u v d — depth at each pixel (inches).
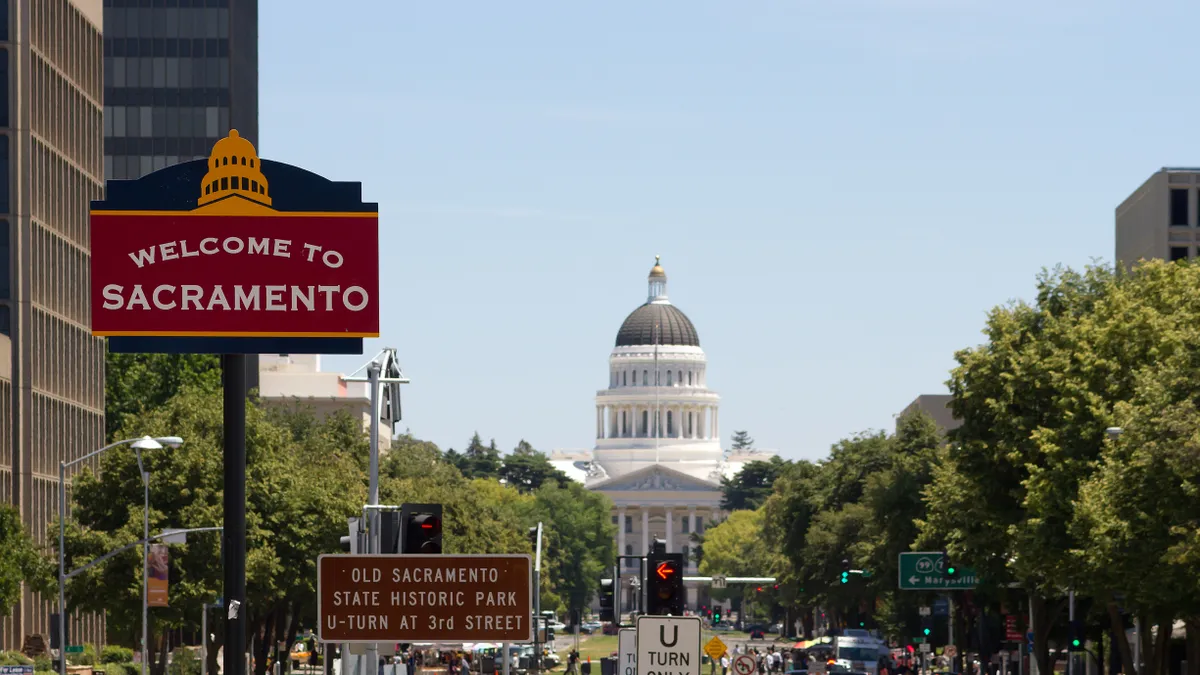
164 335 1534.2
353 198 1553.9
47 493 5039.4
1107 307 3575.3
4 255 4901.6
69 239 5334.6
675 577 1953.7
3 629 4680.1
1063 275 3858.3
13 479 4849.9
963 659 5191.9
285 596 4532.5
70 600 4222.4
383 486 5388.8
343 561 1371.8
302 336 1546.5
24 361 4889.3
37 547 4293.8
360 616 1370.6
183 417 4490.7
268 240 1546.5
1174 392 2812.5
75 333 5383.9
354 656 2842.0
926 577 4215.1
